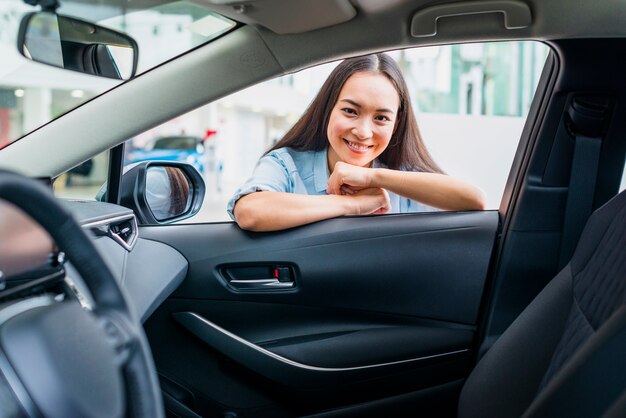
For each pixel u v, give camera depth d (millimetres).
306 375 1743
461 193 1802
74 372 565
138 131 1611
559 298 1213
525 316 1261
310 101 2000
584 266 1175
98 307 647
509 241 1751
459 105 2027
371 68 1953
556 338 1173
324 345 1762
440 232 1775
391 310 1771
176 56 1620
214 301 1768
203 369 1778
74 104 1607
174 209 1856
